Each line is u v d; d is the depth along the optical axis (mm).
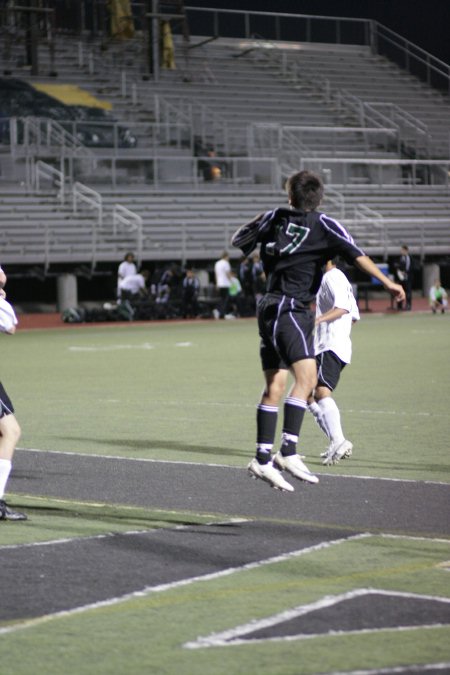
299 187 23406
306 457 31453
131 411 42000
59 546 20797
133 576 18594
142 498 25359
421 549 20375
